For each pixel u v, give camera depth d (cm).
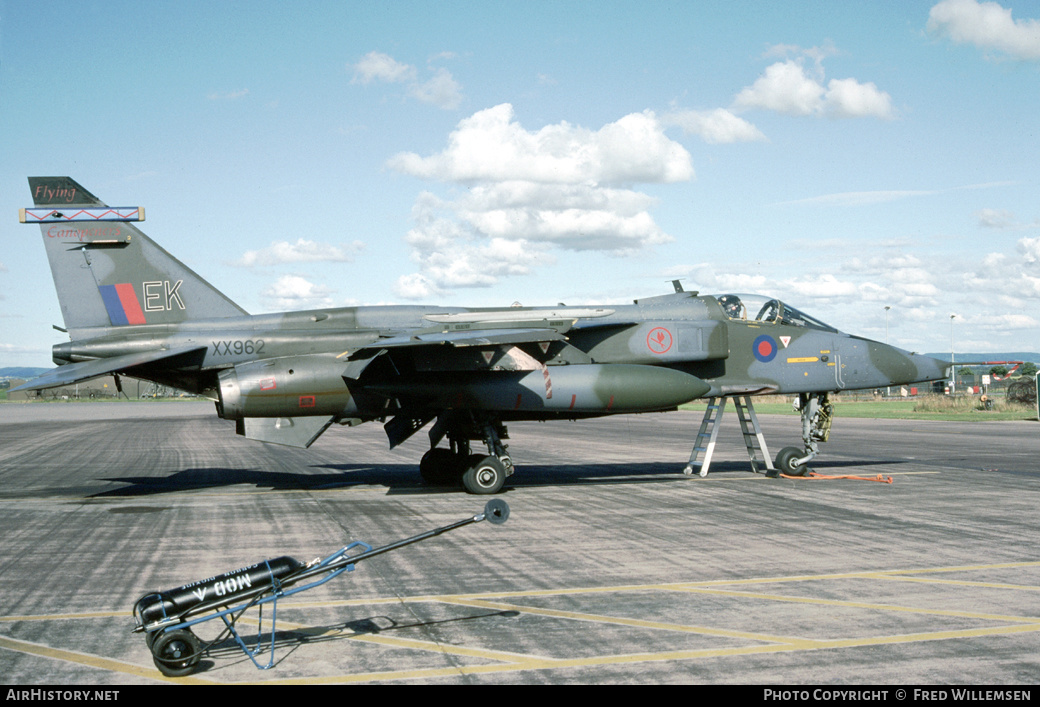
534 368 1359
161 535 995
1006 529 993
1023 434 2795
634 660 528
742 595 688
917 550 870
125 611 657
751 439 1608
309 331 1461
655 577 755
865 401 6750
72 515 1156
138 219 1462
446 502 1267
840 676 498
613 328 1491
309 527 1045
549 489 1398
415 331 1392
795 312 1598
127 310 1455
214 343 1434
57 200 1438
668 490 1370
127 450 2389
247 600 525
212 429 3562
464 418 1454
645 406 1399
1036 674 501
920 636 574
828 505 1193
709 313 1545
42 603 683
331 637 583
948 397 5025
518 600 679
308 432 1412
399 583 739
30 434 3231
